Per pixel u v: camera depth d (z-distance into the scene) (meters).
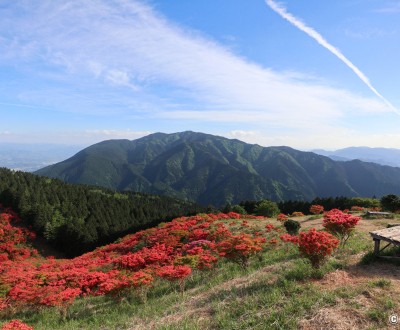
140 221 78.44
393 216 24.75
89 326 11.07
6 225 53.31
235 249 13.92
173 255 21.75
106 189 119.94
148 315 10.57
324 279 9.51
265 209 45.16
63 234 56.03
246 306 8.55
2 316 14.98
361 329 6.42
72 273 18.12
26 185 73.44
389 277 9.06
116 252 32.59
